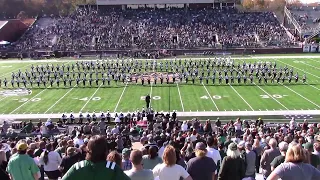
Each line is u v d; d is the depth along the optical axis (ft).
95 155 16.65
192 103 126.52
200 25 302.66
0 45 276.82
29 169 28.43
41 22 318.45
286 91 141.28
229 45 269.85
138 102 128.57
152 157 30.01
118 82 163.73
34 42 283.38
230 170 27.86
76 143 57.62
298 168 18.97
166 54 256.32
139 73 181.57
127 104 126.41
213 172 26.81
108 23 307.37
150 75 176.14
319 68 191.72
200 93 140.77
